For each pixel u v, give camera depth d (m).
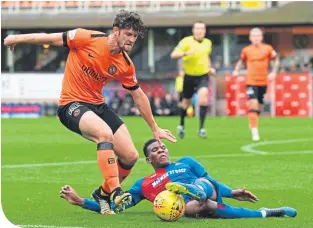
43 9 100.44
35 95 88.38
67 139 54.03
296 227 21.28
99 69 23.42
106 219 22.77
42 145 49.44
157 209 21.81
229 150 44.47
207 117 81.75
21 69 101.25
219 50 96.69
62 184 31.53
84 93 23.72
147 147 23.34
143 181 23.34
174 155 42.16
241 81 86.00
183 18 97.12
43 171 35.94
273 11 95.31
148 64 98.19
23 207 25.59
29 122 74.88
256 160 39.28
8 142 51.81
